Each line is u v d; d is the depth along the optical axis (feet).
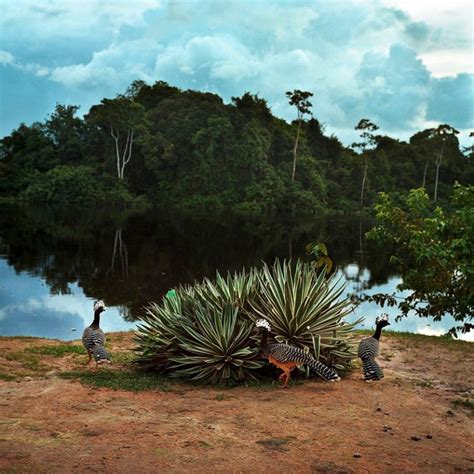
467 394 26.63
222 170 319.88
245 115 346.95
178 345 28.58
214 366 26.96
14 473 15.12
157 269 98.89
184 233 169.78
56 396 23.32
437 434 20.35
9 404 22.06
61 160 353.31
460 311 41.14
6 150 376.27
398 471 16.85
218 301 29.40
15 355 31.91
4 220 193.57
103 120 321.32
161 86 404.57
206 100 354.95
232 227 199.21
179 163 331.36
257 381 27.09
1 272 91.86
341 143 404.77
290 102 325.01
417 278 41.98
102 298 72.13
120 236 155.22
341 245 149.79
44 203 308.40
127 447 17.47
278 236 170.71
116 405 22.38
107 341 39.52
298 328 28.02
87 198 299.99
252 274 31.60
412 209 43.88
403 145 399.03
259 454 17.51
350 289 82.38
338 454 17.84
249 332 27.50
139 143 325.42
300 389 25.57
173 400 23.52
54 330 55.16
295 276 29.37
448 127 355.97
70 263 103.86
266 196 303.89
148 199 325.62
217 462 16.72
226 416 21.21
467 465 17.62
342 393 24.88
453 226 41.04
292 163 332.60
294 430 19.81
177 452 17.28
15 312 63.31
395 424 21.09
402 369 31.83
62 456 16.53
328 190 343.67
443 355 35.68
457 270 39.96
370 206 329.52
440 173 376.89
